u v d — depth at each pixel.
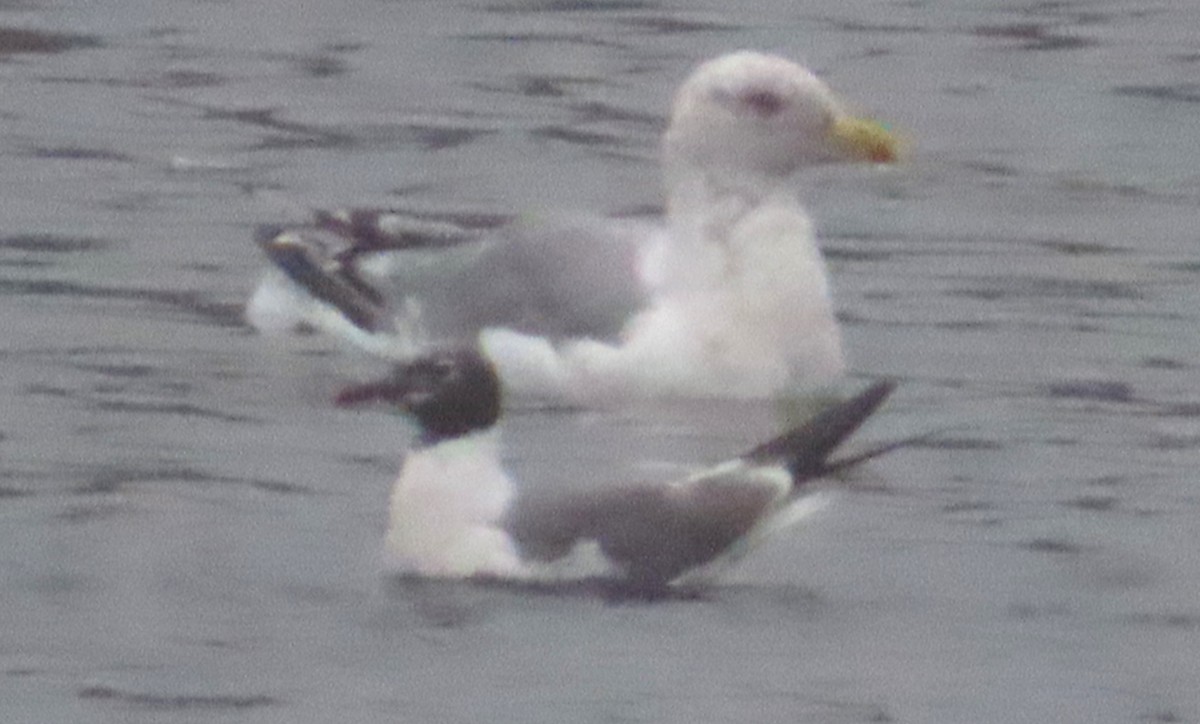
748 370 19.88
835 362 20.11
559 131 26.69
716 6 30.61
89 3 30.34
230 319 21.42
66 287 22.00
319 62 28.66
